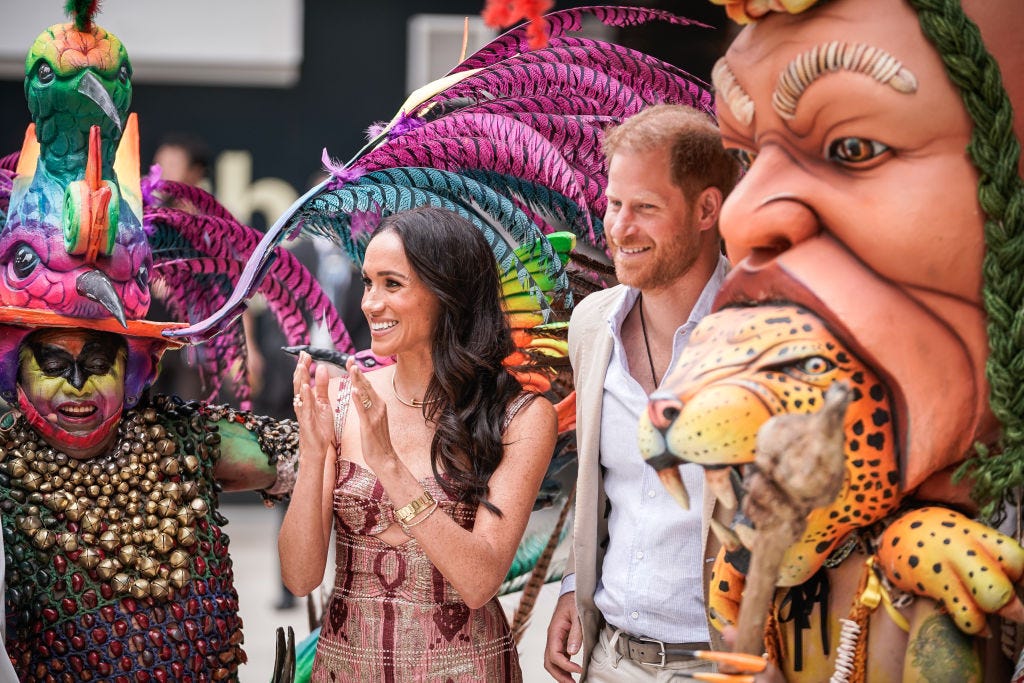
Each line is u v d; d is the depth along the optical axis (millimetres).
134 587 2260
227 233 2656
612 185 2238
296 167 7934
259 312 6539
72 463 2289
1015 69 1699
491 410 2320
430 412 2334
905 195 1673
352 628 2309
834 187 1713
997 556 1687
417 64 7727
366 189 2340
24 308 2215
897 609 1764
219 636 2348
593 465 2363
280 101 7883
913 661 1733
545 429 2342
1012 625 1788
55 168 2275
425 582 2277
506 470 2303
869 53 1662
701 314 2281
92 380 2279
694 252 2254
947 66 1655
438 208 2342
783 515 1673
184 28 7625
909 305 1699
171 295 2773
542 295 2434
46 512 2248
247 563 6305
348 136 7918
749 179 1778
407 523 2176
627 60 2473
